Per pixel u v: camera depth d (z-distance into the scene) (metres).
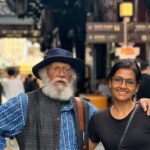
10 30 28.47
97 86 18.27
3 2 23.53
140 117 4.00
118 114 4.11
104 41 11.95
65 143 4.20
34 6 17.52
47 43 25.20
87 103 4.40
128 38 11.98
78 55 20.12
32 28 27.98
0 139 4.23
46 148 4.17
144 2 14.92
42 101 4.26
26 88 16.45
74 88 4.39
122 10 12.14
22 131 4.23
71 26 18.78
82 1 15.06
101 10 14.05
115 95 4.14
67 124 4.24
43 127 4.20
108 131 4.09
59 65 4.29
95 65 19.17
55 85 4.26
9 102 4.25
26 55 58.12
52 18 18.23
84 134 4.28
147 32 11.96
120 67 4.13
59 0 16.55
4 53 63.25
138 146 3.96
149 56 15.37
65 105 4.28
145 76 8.46
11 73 13.69
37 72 4.38
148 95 8.46
